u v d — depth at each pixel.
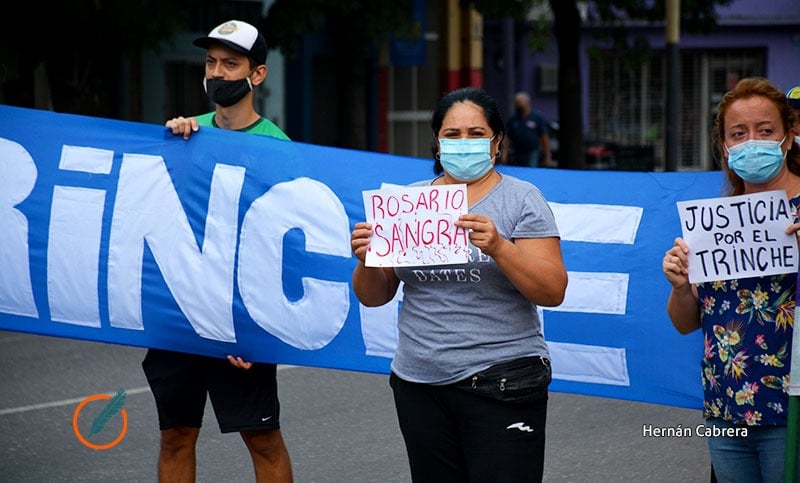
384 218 4.75
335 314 6.36
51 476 7.71
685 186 6.07
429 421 4.90
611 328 6.14
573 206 6.18
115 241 6.56
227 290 6.41
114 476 7.71
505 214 4.79
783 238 4.56
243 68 6.24
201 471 7.81
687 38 36.03
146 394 10.03
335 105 29.23
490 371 4.74
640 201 6.11
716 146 4.94
